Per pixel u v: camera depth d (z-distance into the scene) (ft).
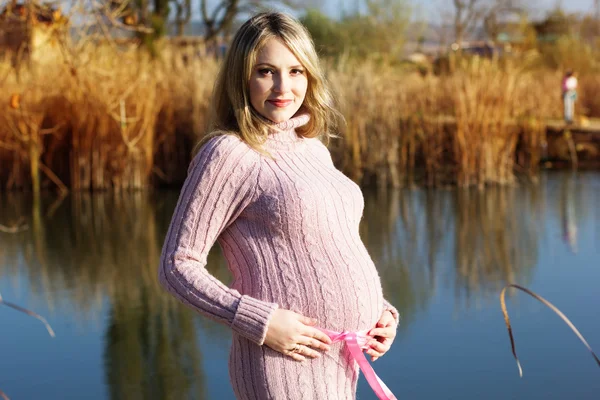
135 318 16.24
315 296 6.19
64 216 28.99
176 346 14.53
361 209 6.73
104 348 14.48
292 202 6.16
